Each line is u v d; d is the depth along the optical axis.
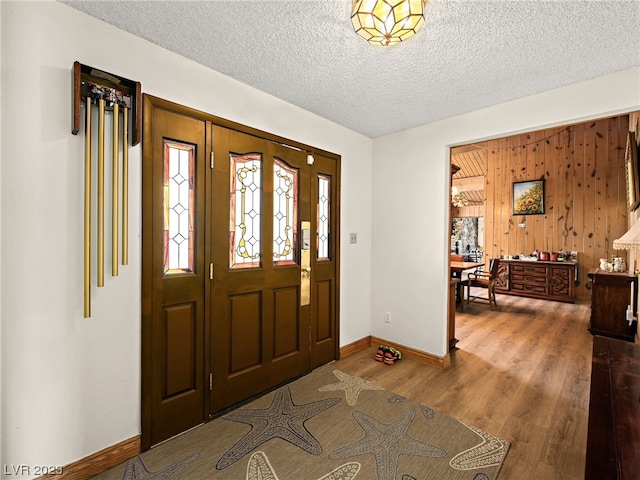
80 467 1.55
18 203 1.38
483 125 2.63
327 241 3.01
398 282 3.23
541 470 1.63
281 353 2.55
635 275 3.71
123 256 1.63
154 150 1.79
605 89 2.07
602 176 5.64
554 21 1.53
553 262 5.74
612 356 1.42
